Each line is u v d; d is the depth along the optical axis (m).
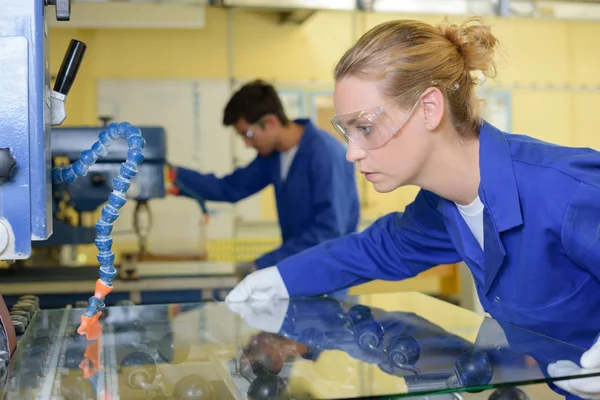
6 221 1.03
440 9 3.72
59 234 2.80
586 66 6.75
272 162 3.40
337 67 1.29
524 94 6.64
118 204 1.20
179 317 1.39
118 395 0.89
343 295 1.67
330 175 3.07
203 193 3.85
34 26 1.04
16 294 2.87
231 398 0.87
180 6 5.86
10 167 1.00
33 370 1.00
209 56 6.25
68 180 1.24
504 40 6.59
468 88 1.31
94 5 5.73
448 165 1.32
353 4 3.68
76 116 6.09
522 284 1.36
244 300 1.58
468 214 1.41
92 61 6.09
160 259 3.55
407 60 1.23
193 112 6.21
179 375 0.96
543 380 0.88
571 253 1.24
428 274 5.00
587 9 3.86
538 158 1.30
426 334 1.19
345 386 0.88
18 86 1.03
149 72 6.18
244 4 3.63
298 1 3.66
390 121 1.25
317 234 3.01
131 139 1.20
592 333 1.37
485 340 1.13
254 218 6.20
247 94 3.18
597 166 1.26
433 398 1.01
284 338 1.18
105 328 1.29
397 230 1.64
